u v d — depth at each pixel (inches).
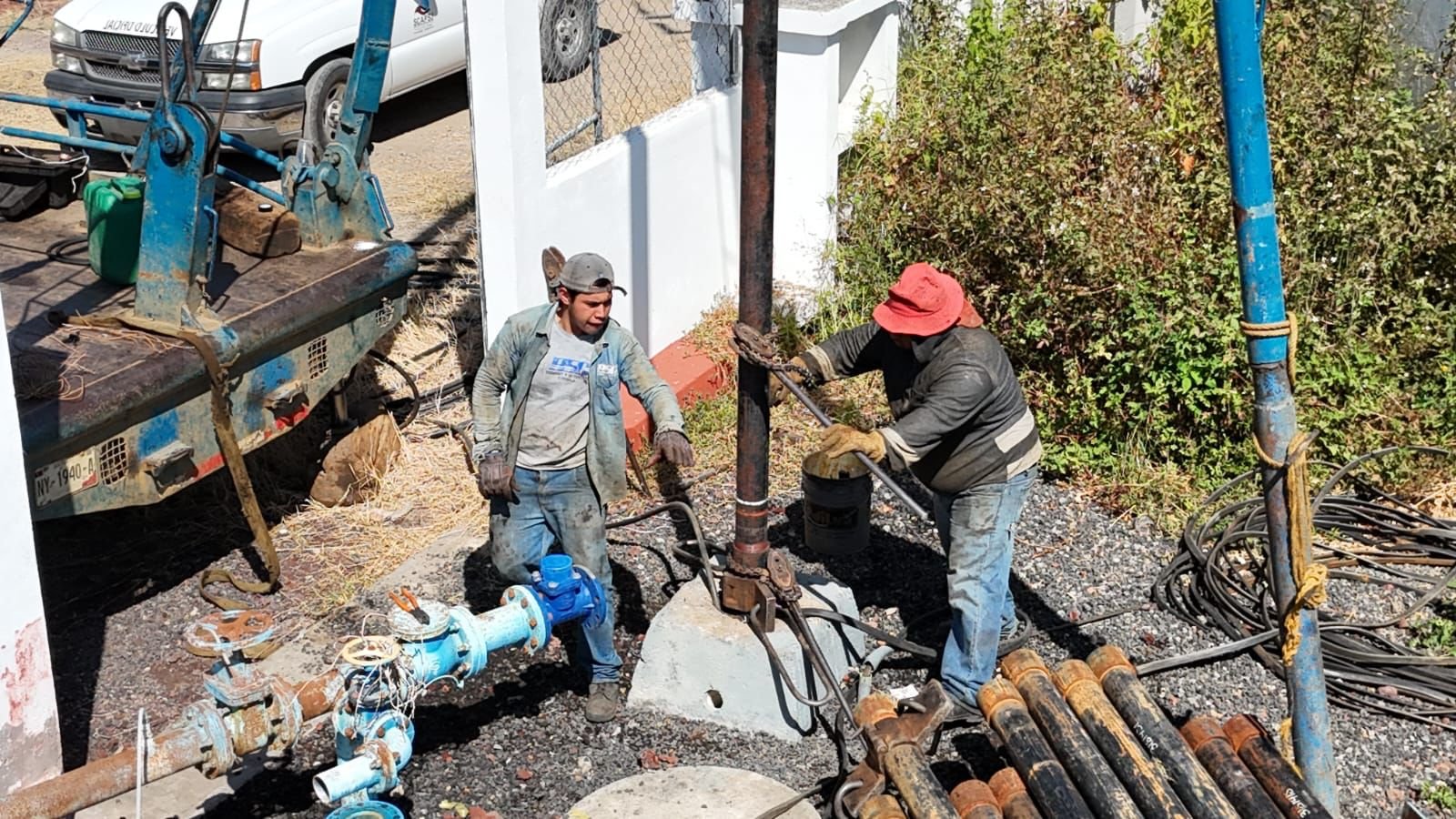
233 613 162.2
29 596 159.8
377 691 165.3
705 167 306.7
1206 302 263.0
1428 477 262.2
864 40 343.6
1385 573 240.1
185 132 201.8
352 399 283.7
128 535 246.8
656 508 226.8
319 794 156.9
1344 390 277.4
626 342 191.6
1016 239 287.3
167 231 207.5
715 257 318.0
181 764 155.9
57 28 392.8
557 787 187.8
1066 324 278.4
